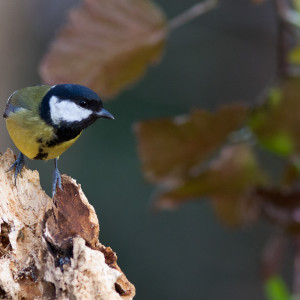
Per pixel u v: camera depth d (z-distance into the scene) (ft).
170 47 13.94
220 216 10.57
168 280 13.93
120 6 10.50
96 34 10.51
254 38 13.28
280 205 10.53
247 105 10.48
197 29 13.52
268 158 11.46
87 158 14.07
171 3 13.99
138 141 10.50
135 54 10.52
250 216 10.55
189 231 14.16
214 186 10.53
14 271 10.44
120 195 13.99
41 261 10.44
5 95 12.55
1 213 10.46
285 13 10.55
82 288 10.43
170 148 10.50
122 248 13.92
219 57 14.11
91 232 10.45
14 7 12.54
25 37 12.95
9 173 10.50
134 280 13.89
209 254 14.08
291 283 11.52
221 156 10.53
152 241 14.01
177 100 14.38
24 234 10.46
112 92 10.53
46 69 10.52
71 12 10.51
